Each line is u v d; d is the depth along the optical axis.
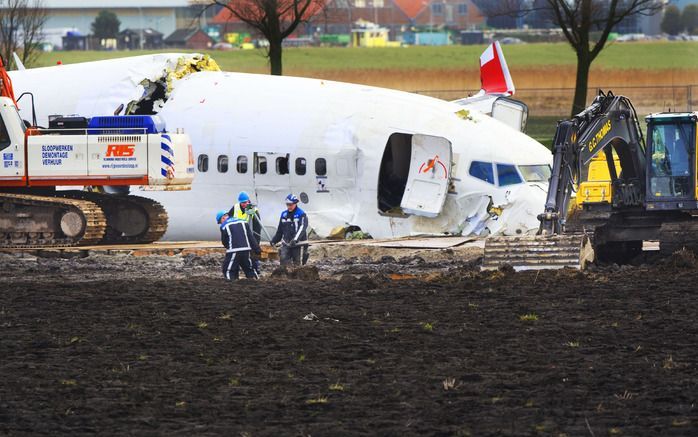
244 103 133.25
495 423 49.50
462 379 57.47
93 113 136.75
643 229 109.81
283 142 129.25
